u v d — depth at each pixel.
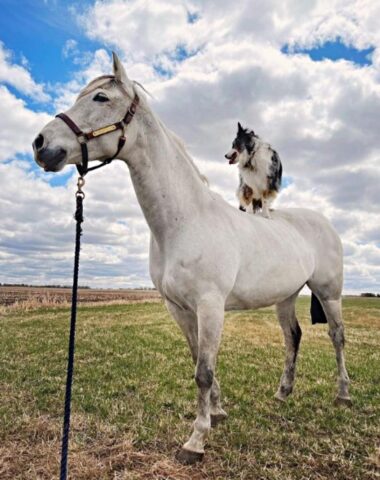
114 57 2.77
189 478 2.58
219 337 2.90
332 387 5.05
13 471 2.67
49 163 2.49
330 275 4.54
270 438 3.31
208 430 2.90
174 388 4.86
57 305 19.11
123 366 6.22
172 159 3.07
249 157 4.23
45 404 4.19
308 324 13.45
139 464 2.76
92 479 2.56
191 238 2.93
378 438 3.37
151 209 2.99
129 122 2.79
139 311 16.64
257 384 5.15
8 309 17.16
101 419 3.69
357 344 9.12
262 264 3.44
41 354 7.23
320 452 3.06
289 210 4.69
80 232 2.52
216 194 3.57
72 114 2.62
